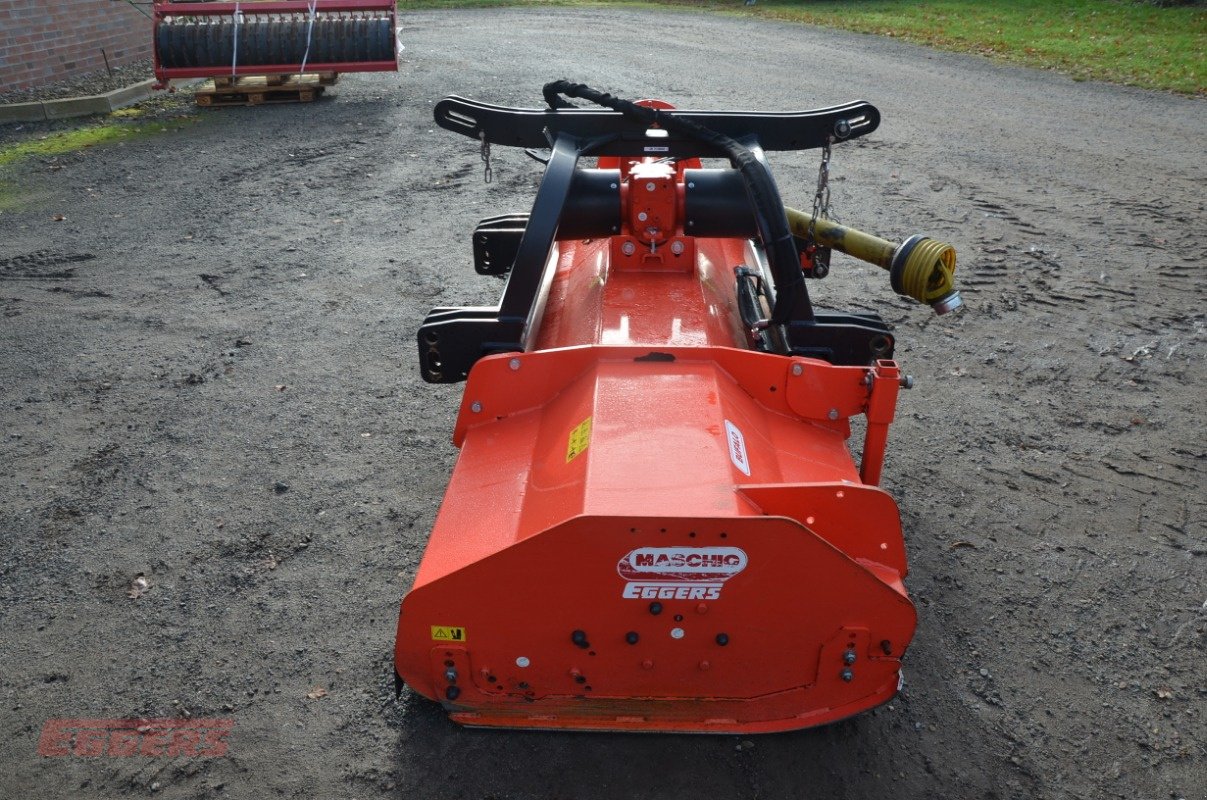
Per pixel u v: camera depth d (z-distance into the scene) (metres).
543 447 3.01
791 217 3.93
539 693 2.81
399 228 7.89
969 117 10.73
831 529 2.70
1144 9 17.19
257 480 4.55
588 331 3.40
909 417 5.02
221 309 6.45
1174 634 3.57
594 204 3.64
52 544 4.11
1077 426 4.93
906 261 3.45
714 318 3.51
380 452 4.77
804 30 16.78
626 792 2.92
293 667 3.43
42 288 6.81
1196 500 4.34
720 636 2.67
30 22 13.16
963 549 4.03
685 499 2.54
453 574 2.59
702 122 3.85
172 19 12.58
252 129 11.06
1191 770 3.01
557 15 19.33
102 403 5.27
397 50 12.36
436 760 3.05
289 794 2.94
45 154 10.22
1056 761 3.04
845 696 2.79
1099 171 8.86
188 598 3.78
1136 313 6.14
